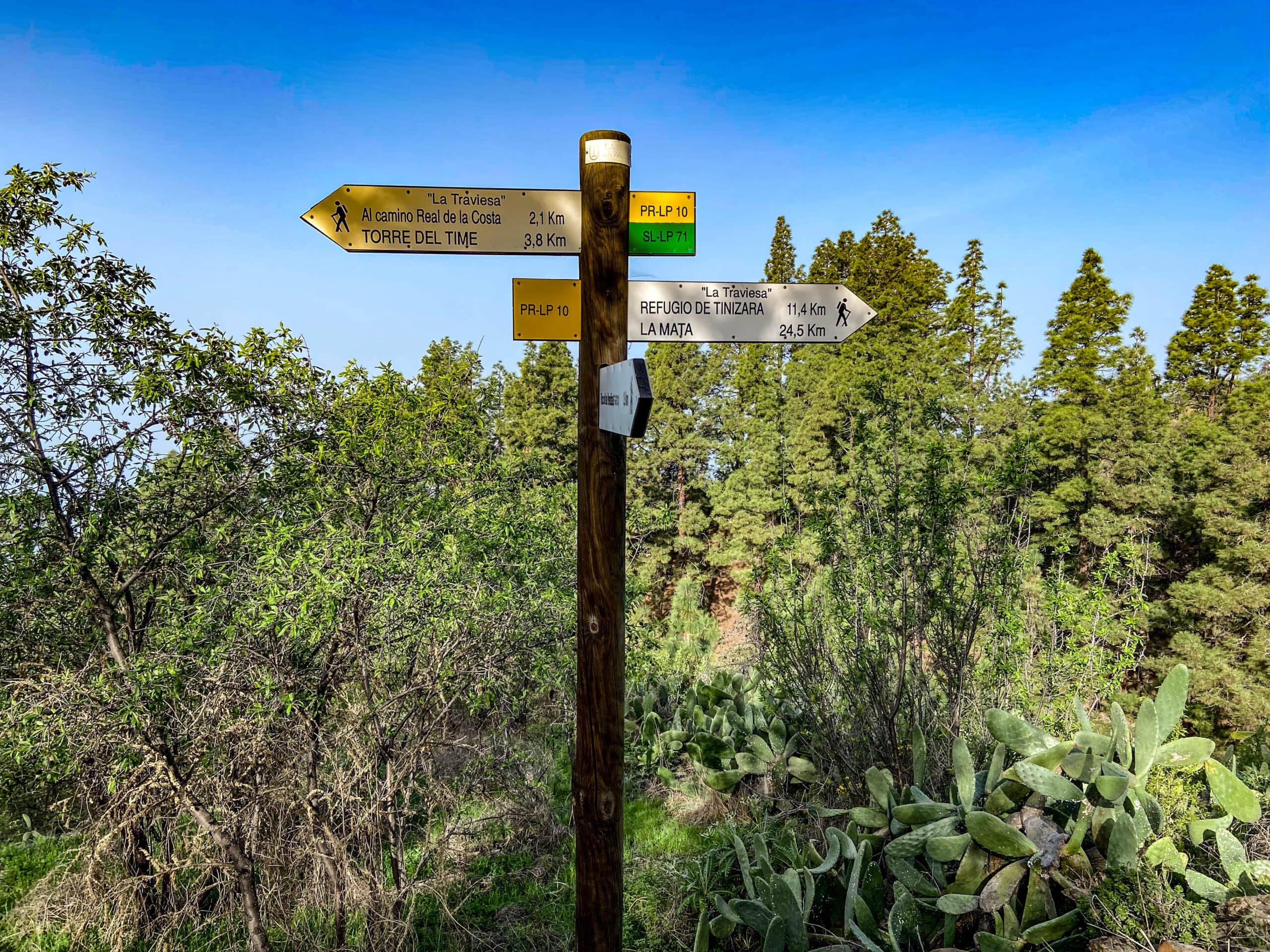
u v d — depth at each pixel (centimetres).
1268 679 1331
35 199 457
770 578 657
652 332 248
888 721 526
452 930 479
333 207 239
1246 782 457
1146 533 1416
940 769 504
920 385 1695
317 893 432
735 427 2391
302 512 483
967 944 383
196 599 479
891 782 467
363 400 520
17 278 454
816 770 609
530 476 761
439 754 504
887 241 3044
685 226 249
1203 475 1580
